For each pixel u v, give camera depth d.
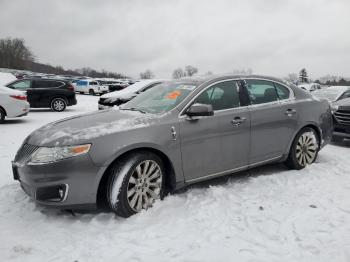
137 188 3.72
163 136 3.87
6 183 4.76
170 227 3.45
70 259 2.92
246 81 4.82
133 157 3.68
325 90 12.66
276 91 5.12
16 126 10.29
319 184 4.68
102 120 3.98
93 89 35.31
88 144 3.49
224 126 4.35
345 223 3.53
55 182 3.43
